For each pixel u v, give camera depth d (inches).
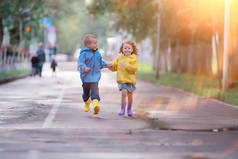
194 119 844.0
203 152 523.2
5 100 1214.3
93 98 856.3
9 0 2755.9
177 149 540.4
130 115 873.5
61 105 1080.8
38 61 2746.1
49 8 3971.5
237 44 1966.0
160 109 1020.5
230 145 569.9
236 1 1863.9
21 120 804.0
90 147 549.3
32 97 1316.4
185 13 2135.8
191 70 3321.9
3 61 2758.4
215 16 1765.5
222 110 1032.2
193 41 3002.0
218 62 1750.7
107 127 719.7
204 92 1533.0
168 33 2864.2
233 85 1798.7
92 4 2655.0
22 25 3452.3
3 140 594.6
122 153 513.7
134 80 871.7
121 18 2842.0
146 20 2733.8
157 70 2748.5
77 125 740.7
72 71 3683.6
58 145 561.0
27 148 540.4
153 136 634.2
